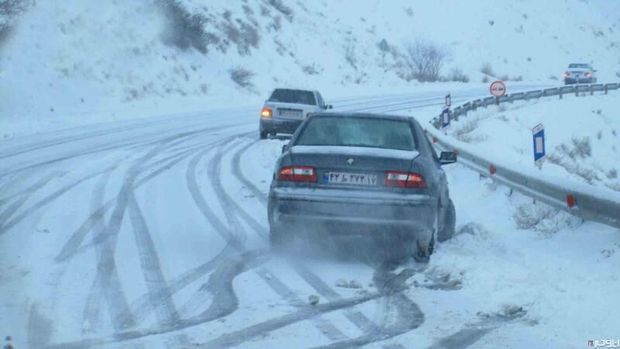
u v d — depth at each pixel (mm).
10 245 10836
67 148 22266
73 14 38312
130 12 42562
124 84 37469
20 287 8938
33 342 7242
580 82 67000
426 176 10336
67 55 35625
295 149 10672
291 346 7305
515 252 11094
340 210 10211
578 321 8094
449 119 34094
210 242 11516
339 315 8297
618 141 46938
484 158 18078
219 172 18938
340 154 10336
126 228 12172
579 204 12578
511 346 7414
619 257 10344
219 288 9180
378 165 10234
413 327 7949
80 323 7801
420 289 9375
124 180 16875
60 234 11570
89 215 13016
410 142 10977
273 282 9539
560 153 37469
